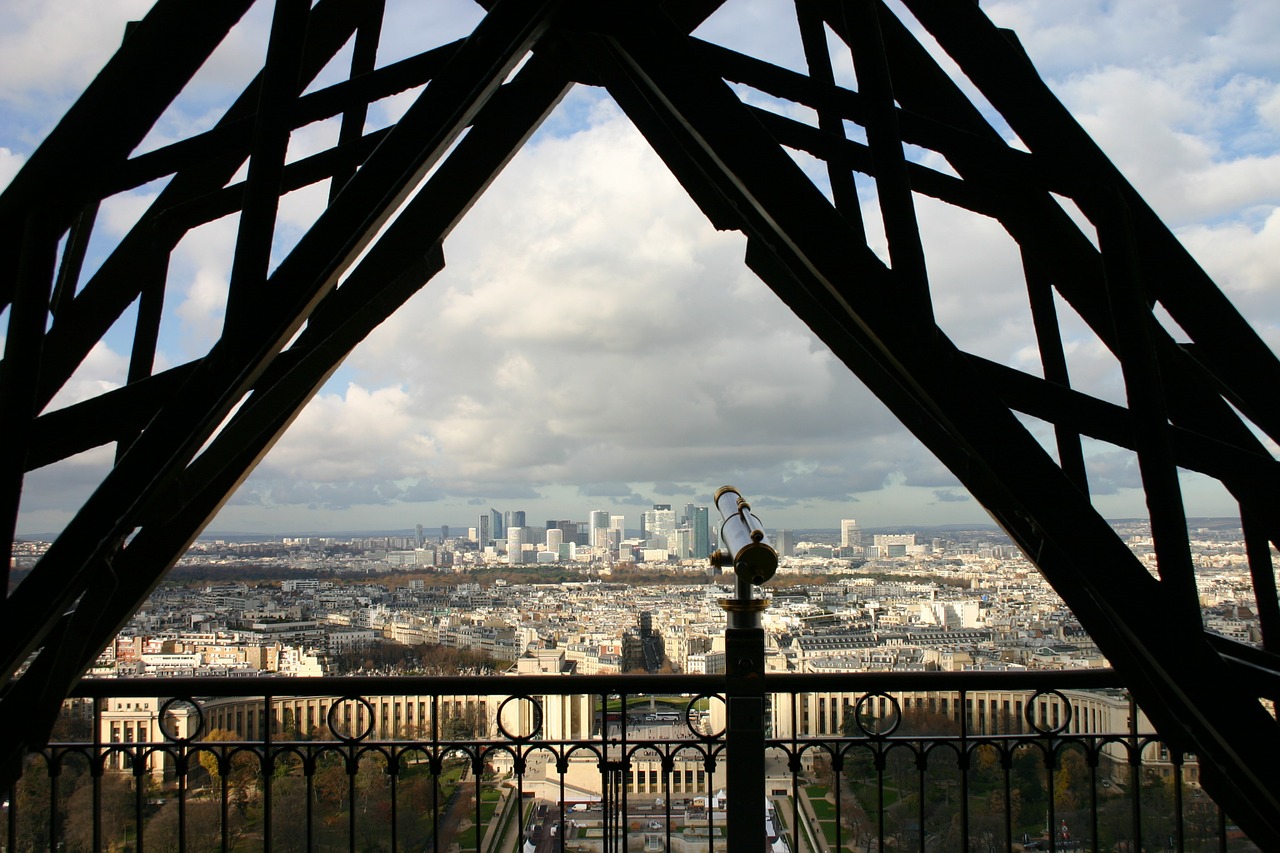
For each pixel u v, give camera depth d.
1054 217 1.75
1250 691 1.64
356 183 1.34
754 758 2.10
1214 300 1.59
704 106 1.44
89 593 1.51
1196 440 1.57
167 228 1.89
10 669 1.31
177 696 2.40
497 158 1.71
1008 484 1.39
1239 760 1.37
